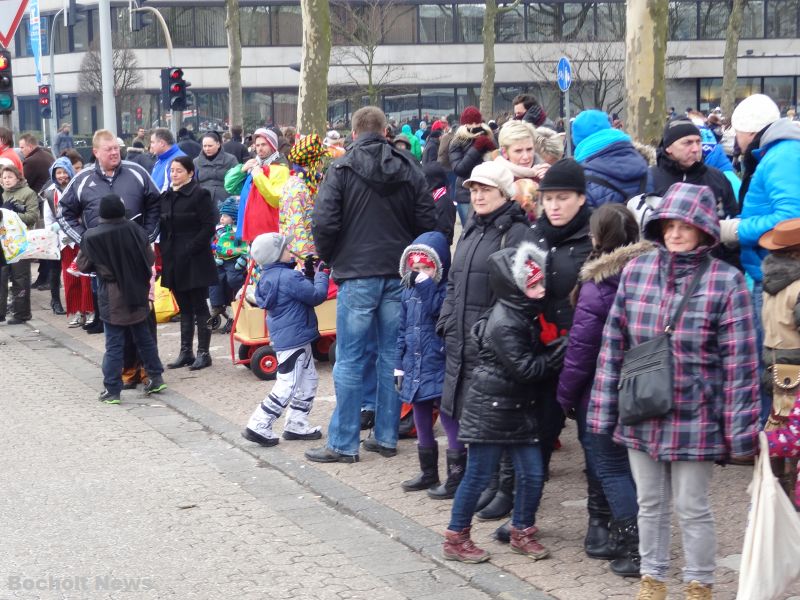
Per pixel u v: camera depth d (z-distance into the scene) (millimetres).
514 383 5387
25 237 13281
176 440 8258
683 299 4641
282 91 53125
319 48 16875
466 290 5941
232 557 5793
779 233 5488
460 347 5988
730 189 6852
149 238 10359
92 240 9227
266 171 10469
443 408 6152
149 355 9641
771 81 53156
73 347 12062
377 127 7312
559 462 7320
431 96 52250
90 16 53938
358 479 7105
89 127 55375
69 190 10320
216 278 10602
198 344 10875
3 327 13461
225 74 52844
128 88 49875
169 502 6750
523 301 5324
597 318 5121
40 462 7648
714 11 52562
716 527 5891
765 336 5703
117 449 7988
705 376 4617
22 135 15703
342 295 7375
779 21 52812
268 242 7805
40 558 5797
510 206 5949
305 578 5484
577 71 48344
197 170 13531
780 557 4559
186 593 5297
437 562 5668
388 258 7309
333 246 7344
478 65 52031
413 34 51625
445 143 12734
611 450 5266
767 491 4562
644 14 12328
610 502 5328
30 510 6602
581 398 5379
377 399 7625
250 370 10617
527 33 51500
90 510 6594
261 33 52719
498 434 5414
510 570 5473
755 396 4586
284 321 7871
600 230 5223
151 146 13031
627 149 6570
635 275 4816
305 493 6941
